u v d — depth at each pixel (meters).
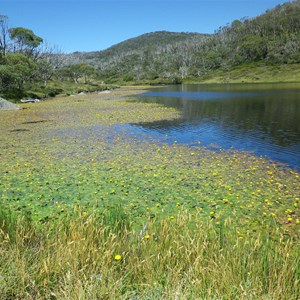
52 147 13.79
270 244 4.23
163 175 9.45
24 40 69.25
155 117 23.50
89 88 77.62
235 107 29.30
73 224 4.41
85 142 14.81
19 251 3.75
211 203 7.19
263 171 9.88
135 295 3.17
